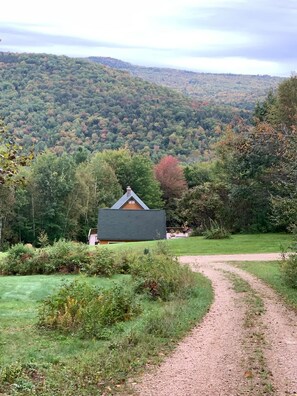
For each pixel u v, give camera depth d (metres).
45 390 7.86
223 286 19.41
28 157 11.20
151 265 20.55
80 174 71.38
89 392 7.84
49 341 11.60
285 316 14.02
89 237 62.22
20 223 62.25
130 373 8.86
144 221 53.22
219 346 10.80
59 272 23.27
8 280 20.73
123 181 81.56
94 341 11.39
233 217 41.78
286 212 20.36
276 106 49.53
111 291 14.64
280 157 36.00
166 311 14.12
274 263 26.23
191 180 87.19
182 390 7.98
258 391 7.93
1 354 10.29
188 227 57.47
